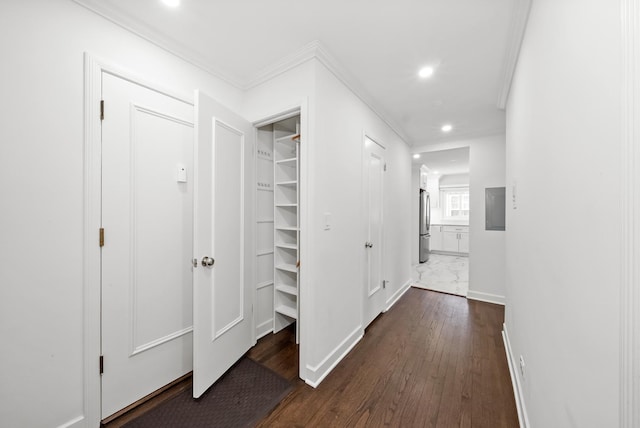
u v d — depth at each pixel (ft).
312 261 5.67
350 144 7.11
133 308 4.91
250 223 7.00
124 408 4.78
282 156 8.23
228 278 6.02
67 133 4.08
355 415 4.74
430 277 15.24
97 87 4.38
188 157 5.83
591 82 2.07
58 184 4.00
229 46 5.59
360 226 7.73
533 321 3.98
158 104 5.29
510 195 6.70
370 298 8.64
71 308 4.15
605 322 1.82
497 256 11.02
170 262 5.52
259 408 4.89
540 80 3.61
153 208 5.22
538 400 3.59
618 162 1.65
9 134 3.59
